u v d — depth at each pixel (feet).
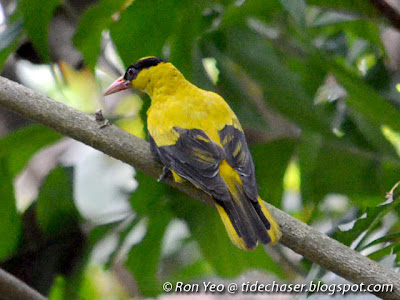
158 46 38.37
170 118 32.58
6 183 37.47
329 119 36.81
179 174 29.73
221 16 36.63
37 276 38.93
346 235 29.78
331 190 39.32
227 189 28.63
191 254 48.37
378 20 35.04
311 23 40.57
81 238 39.60
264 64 37.27
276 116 39.68
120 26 36.96
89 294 51.39
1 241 38.63
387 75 38.32
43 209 39.09
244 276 47.75
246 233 27.35
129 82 37.47
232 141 31.37
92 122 30.42
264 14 38.78
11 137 35.60
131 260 40.86
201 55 38.17
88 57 35.58
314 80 39.01
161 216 39.58
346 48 43.45
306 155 39.01
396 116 36.42
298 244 27.22
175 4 36.29
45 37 34.32
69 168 39.24
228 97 38.09
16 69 47.37
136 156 30.60
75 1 39.40
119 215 40.73
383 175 38.73
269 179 39.24
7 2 41.22
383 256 29.76
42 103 30.42
